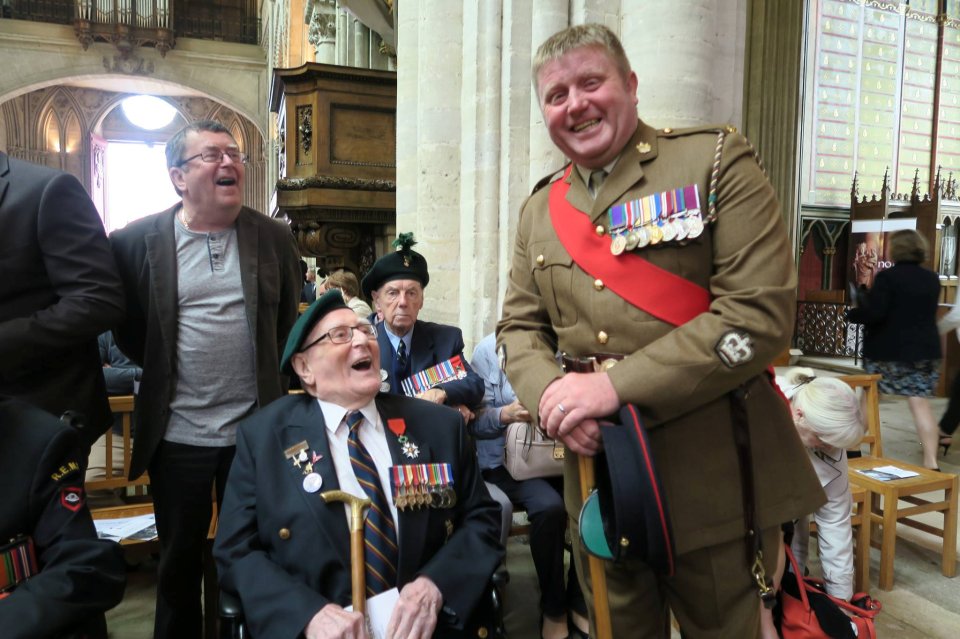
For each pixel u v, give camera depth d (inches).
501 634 67.4
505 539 100.8
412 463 69.4
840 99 434.9
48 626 53.0
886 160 451.8
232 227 87.4
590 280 55.9
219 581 66.3
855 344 350.0
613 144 55.1
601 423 50.9
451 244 159.3
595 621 57.6
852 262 402.6
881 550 116.0
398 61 172.2
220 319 84.3
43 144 888.9
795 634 74.5
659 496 47.3
